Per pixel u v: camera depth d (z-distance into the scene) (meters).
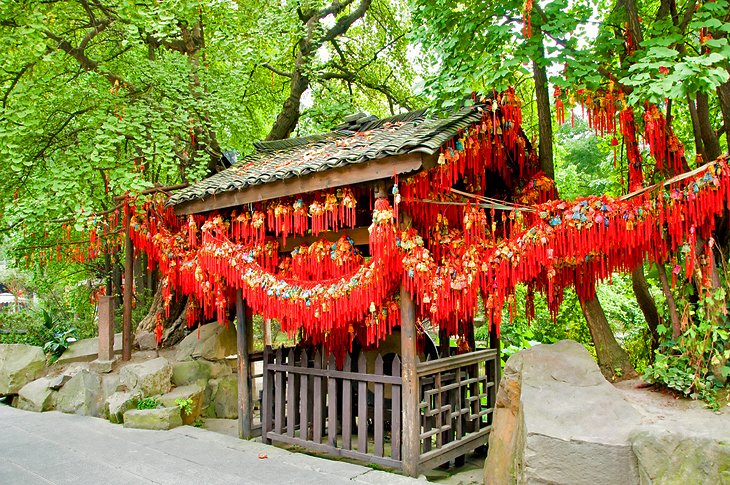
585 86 4.45
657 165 4.62
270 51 9.29
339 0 11.45
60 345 8.70
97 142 7.07
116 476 4.73
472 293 4.54
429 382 4.95
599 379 4.04
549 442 3.53
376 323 4.95
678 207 3.96
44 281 12.16
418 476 4.62
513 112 5.06
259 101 12.60
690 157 6.08
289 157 6.29
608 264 4.67
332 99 10.51
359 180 4.54
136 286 11.37
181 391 7.09
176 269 6.89
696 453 3.17
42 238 8.35
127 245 7.72
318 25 10.44
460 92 4.72
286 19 9.12
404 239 4.50
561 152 10.27
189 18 8.46
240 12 9.53
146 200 6.95
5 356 8.08
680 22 4.84
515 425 4.24
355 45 12.64
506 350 8.11
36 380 7.84
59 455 5.35
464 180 5.33
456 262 4.64
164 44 9.27
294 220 5.32
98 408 7.08
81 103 7.65
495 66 4.69
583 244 4.27
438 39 5.16
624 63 4.64
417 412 4.67
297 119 10.88
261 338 13.38
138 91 7.96
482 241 4.75
